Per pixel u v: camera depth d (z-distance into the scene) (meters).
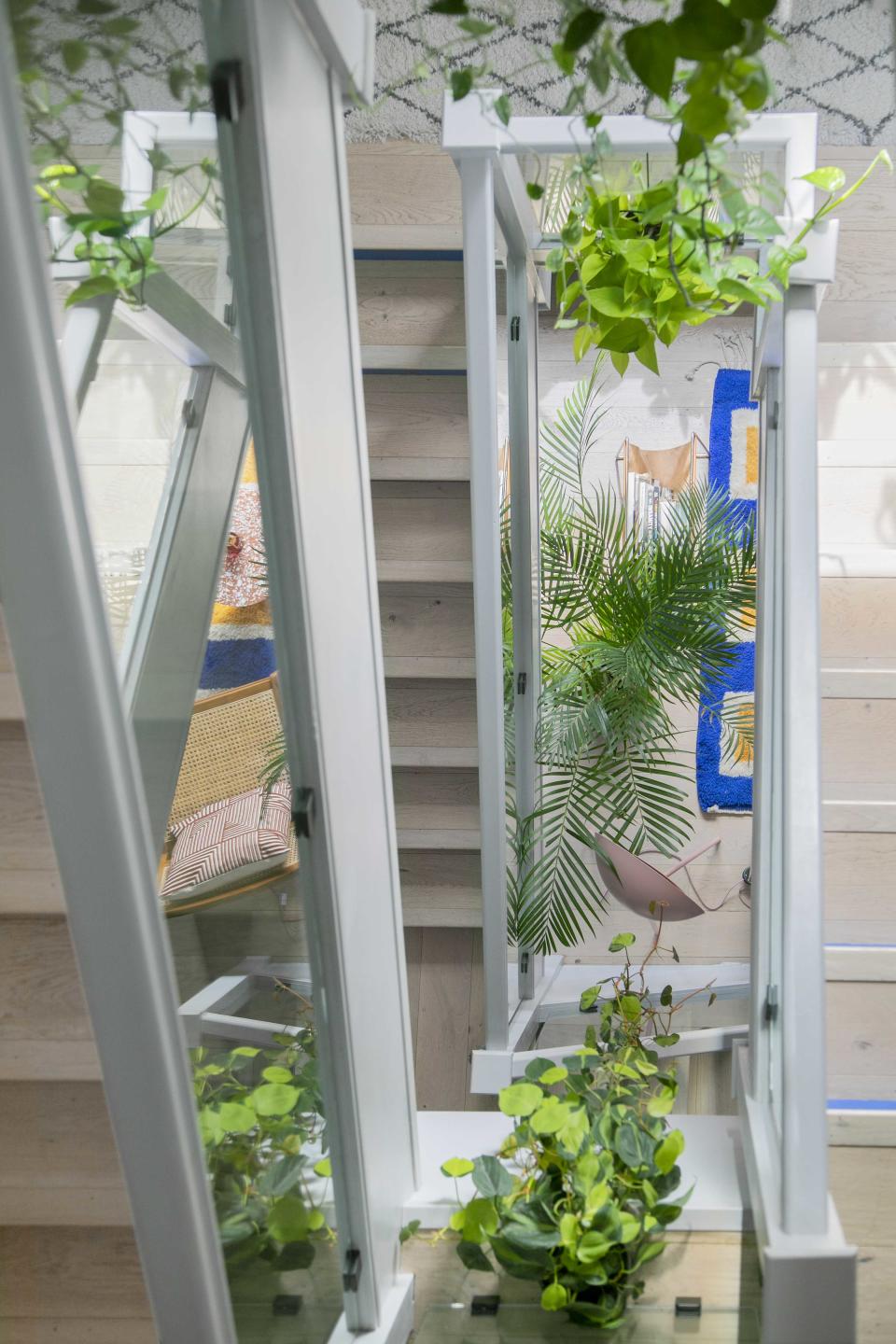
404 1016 1.64
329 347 1.28
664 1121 1.64
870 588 2.47
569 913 2.85
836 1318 1.27
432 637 3.00
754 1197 1.47
